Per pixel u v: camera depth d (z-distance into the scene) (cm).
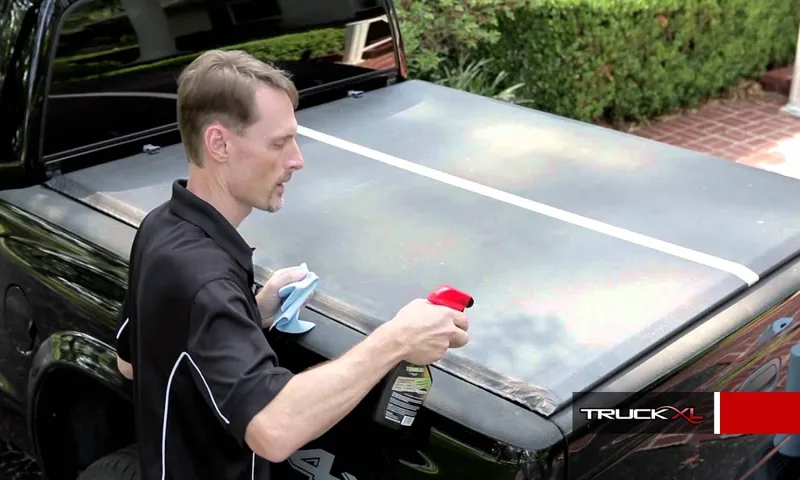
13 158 300
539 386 186
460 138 337
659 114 800
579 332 207
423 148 326
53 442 297
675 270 236
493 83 696
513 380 189
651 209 275
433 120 357
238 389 168
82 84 304
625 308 217
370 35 392
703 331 210
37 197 292
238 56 193
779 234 257
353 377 171
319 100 380
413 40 631
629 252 246
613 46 704
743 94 860
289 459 206
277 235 258
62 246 270
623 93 741
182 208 194
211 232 191
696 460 213
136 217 270
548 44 677
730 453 223
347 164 311
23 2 296
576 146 329
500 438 174
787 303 229
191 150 193
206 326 176
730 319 216
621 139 338
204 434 187
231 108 186
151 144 328
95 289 257
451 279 232
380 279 232
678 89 793
